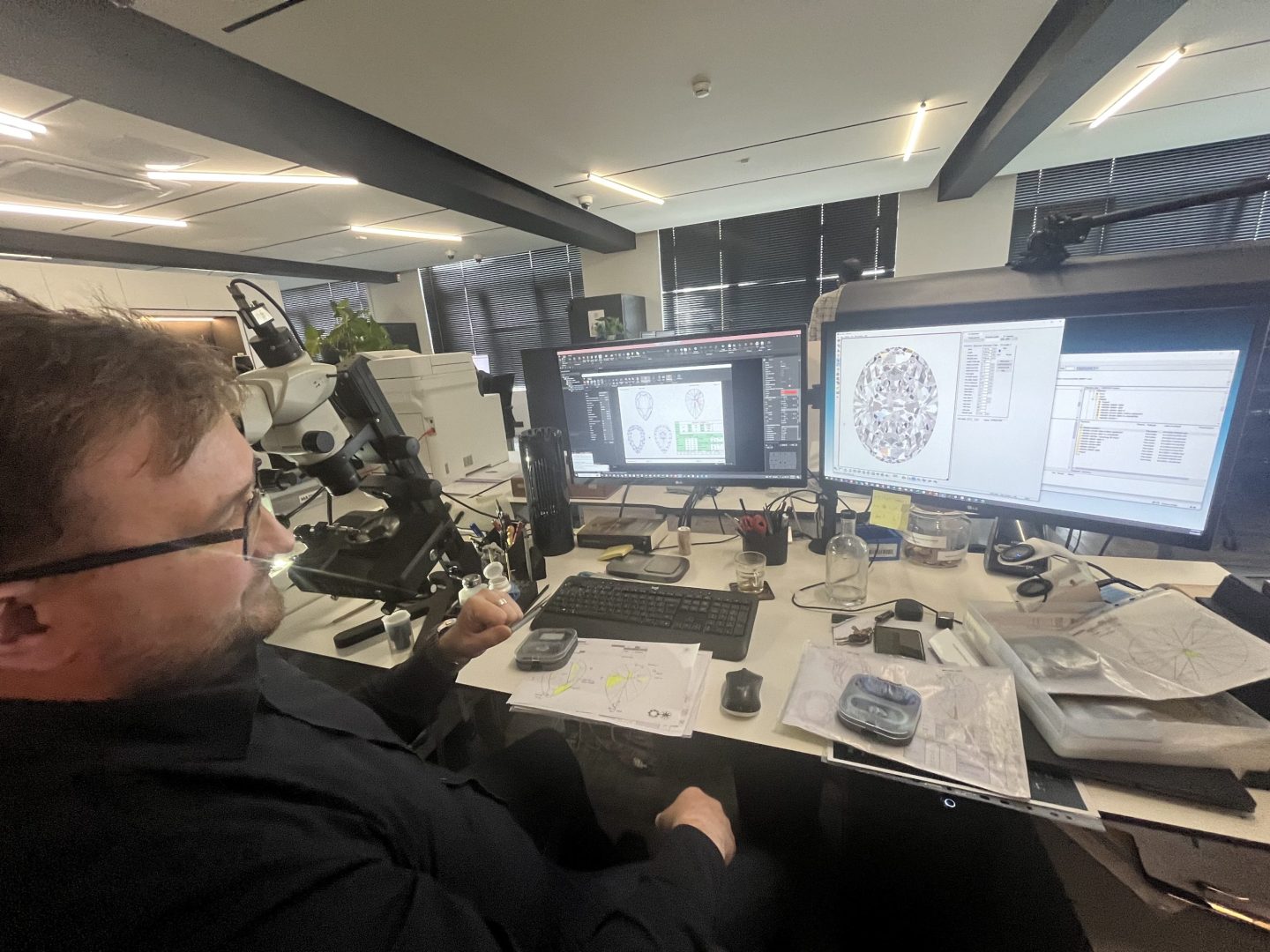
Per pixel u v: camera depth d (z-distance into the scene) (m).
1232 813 0.49
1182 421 0.69
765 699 0.71
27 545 0.30
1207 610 0.67
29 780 0.30
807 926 0.92
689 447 1.27
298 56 1.96
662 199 4.34
